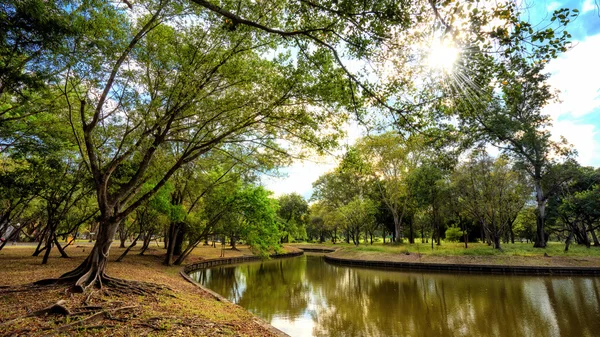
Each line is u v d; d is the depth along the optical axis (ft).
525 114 83.66
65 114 36.65
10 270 41.42
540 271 74.95
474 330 36.60
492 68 17.07
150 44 30.71
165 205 60.64
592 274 71.97
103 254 31.45
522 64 16.20
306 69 28.43
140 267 57.62
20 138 37.37
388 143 112.57
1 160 54.44
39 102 34.40
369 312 45.44
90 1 25.91
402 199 136.77
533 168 95.20
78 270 31.50
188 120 35.32
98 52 27.45
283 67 29.96
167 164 45.19
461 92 19.42
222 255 117.39
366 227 166.50
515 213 110.52
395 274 83.97
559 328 36.35
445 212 113.60
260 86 31.96
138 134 34.40
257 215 78.79
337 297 55.93
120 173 43.37
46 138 38.06
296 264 114.21
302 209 188.85
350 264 108.99
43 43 22.49
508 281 67.36
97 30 26.63
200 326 22.54
